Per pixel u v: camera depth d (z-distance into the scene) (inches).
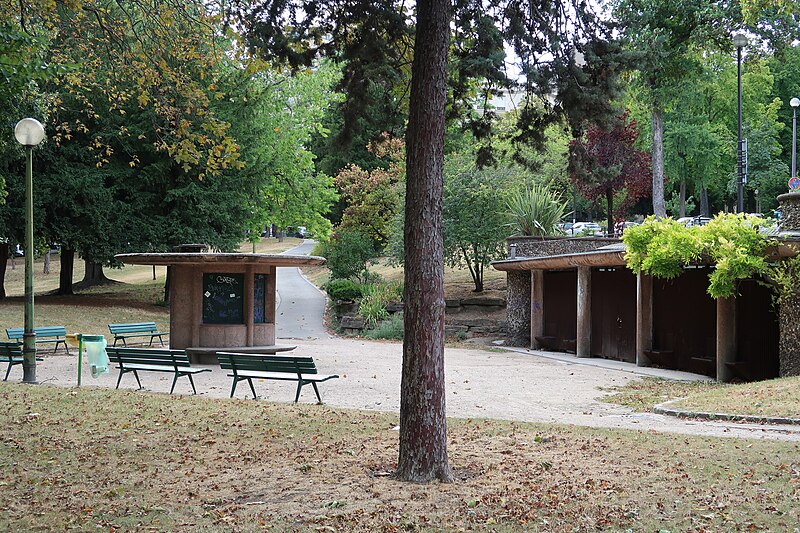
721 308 641.6
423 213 276.5
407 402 283.3
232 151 465.1
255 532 227.0
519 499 258.4
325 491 268.4
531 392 582.9
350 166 1812.3
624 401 535.5
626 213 1672.0
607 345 852.0
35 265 2581.2
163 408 435.8
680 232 628.1
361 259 1411.2
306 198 1558.8
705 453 325.4
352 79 398.6
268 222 1551.4
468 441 358.9
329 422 402.0
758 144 1961.1
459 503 252.7
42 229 1217.4
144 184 1278.3
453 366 769.6
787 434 376.5
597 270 876.6
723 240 597.3
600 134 1227.9
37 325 1015.0
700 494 263.4
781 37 1231.5
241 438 360.8
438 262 279.4
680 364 730.2
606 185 1261.1
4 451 330.6
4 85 348.2
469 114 413.7
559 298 966.4
